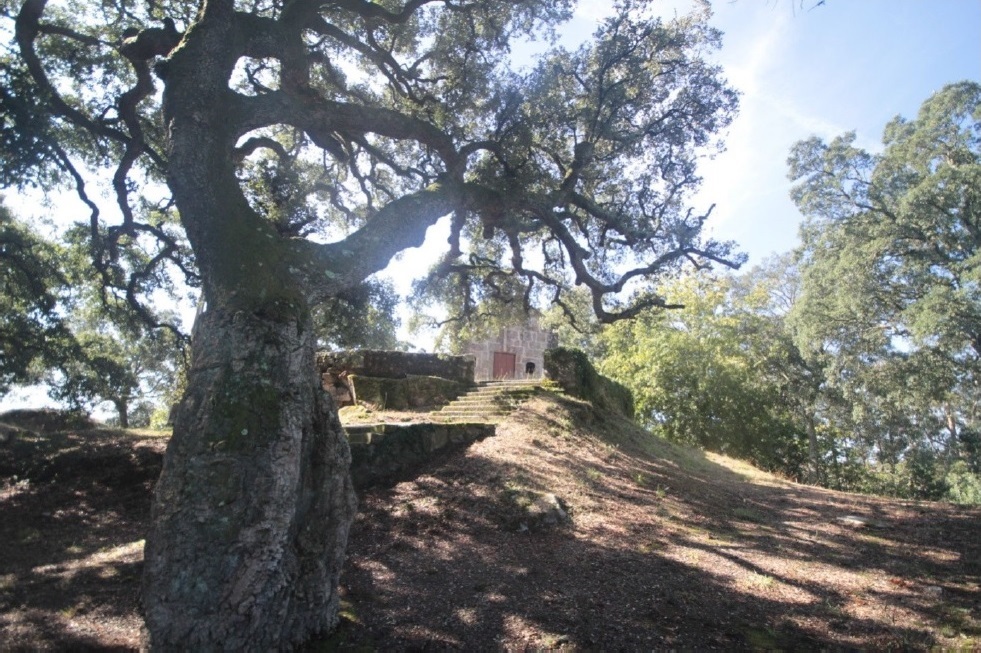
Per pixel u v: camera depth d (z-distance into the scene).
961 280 18.77
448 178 5.96
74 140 9.47
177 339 11.70
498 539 6.09
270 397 3.58
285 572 3.56
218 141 4.36
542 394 12.86
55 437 10.41
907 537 7.21
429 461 8.73
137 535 6.83
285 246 4.27
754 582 5.16
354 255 4.64
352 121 5.64
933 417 28.84
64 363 12.47
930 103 21.23
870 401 23.77
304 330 3.97
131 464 8.96
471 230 10.97
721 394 18.86
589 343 26.89
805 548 6.55
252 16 5.25
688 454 14.82
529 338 25.91
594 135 8.09
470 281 11.59
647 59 8.09
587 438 11.15
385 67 8.52
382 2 8.61
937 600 4.84
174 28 5.39
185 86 4.34
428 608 4.43
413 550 5.75
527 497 7.03
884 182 21.61
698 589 4.93
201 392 3.60
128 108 6.78
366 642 3.86
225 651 3.22
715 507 8.43
